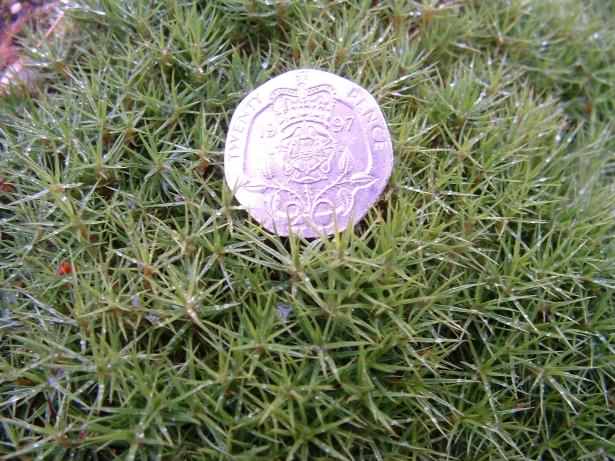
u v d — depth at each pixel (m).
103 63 0.07
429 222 0.06
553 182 0.07
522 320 0.06
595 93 0.08
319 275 0.05
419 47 0.07
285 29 0.07
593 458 0.06
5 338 0.06
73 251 0.06
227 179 0.06
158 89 0.07
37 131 0.06
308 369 0.05
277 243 0.05
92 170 0.06
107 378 0.05
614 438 0.06
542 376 0.06
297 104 0.06
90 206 0.06
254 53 0.07
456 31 0.08
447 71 0.07
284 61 0.07
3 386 0.06
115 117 0.06
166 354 0.05
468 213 0.06
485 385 0.06
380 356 0.05
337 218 0.06
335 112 0.06
